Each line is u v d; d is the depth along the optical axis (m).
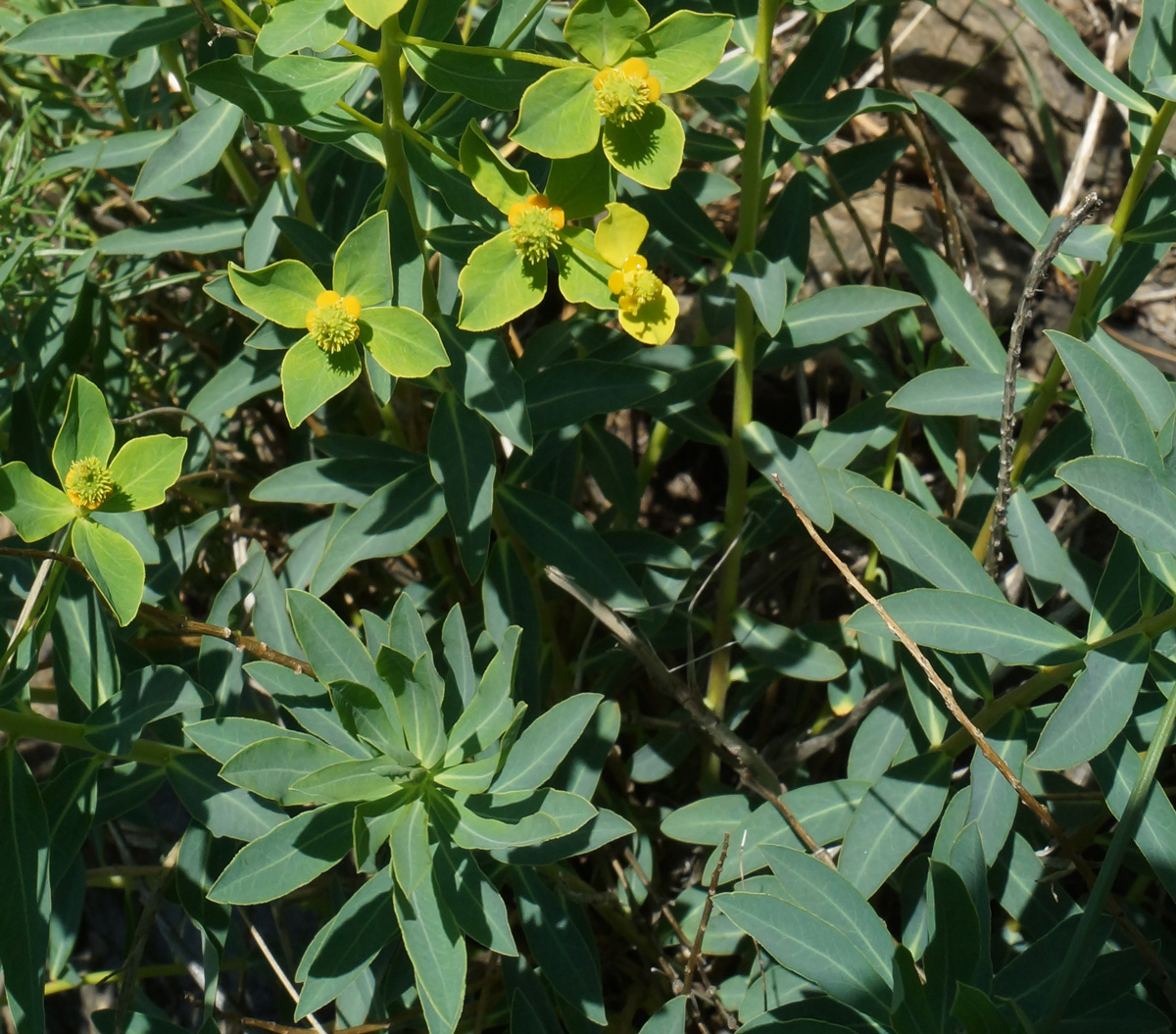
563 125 0.42
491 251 0.43
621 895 0.52
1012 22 0.60
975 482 0.50
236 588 0.49
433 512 0.47
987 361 0.48
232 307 0.49
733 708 0.53
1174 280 0.61
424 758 0.44
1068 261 0.47
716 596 0.56
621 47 0.42
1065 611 0.53
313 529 0.52
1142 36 0.46
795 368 0.57
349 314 0.42
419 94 0.49
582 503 0.62
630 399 0.47
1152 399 0.47
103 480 0.43
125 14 0.46
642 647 0.49
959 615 0.45
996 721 0.47
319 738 0.46
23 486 0.43
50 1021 0.58
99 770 0.48
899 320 0.54
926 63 0.60
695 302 0.58
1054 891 0.48
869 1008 0.44
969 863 0.45
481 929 0.44
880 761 0.49
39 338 0.51
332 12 0.42
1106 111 0.60
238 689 0.49
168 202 0.51
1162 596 0.44
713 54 0.42
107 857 0.57
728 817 0.50
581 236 0.43
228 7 0.43
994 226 0.59
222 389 0.50
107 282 0.54
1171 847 0.44
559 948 0.48
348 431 0.56
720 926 0.50
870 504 0.46
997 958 0.50
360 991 0.48
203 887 0.48
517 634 0.45
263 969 0.54
